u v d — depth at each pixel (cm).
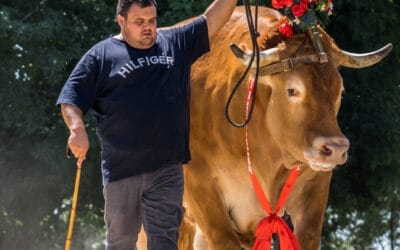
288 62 983
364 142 2420
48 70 2233
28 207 2405
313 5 1009
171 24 2222
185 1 2222
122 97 955
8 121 2283
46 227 2467
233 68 1082
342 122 2423
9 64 2278
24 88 2289
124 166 964
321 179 1077
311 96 969
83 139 934
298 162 1016
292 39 998
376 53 1007
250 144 1062
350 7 2452
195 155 1116
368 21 2442
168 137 960
